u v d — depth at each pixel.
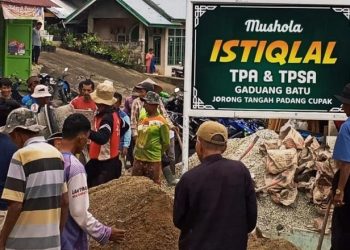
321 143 11.83
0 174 7.08
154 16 41.16
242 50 9.59
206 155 6.28
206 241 6.08
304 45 9.61
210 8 9.55
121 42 40.56
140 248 7.92
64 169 6.26
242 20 9.57
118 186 8.83
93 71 35.28
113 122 9.79
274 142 11.11
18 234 5.92
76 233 6.40
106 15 41.22
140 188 8.57
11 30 27.00
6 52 26.95
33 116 6.27
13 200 5.88
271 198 10.23
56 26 41.47
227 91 9.62
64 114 10.24
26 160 5.95
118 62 38.09
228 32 9.57
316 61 9.62
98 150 9.80
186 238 6.20
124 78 35.69
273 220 9.93
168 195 8.57
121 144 11.70
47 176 5.96
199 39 9.58
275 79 9.62
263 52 9.61
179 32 41.81
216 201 6.11
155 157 11.20
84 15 41.72
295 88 9.63
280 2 9.52
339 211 7.67
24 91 24.55
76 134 6.46
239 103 9.62
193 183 6.15
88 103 10.88
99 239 6.49
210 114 9.62
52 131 10.12
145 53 41.38
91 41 39.06
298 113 9.64
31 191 5.91
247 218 6.24
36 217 5.93
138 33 41.22
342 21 9.58
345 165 7.48
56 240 6.04
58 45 39.41
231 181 6.15
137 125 12.62
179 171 13.54
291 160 10.42
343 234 7.66
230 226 6.09
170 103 18.95
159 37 41.62
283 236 9.70
